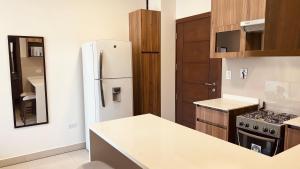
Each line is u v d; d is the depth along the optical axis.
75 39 3.63
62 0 3.47
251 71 3.12
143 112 4.00
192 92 4.15
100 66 3.28
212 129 2.99
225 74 3.46
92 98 3.41
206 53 3.82
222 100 3.33
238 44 2.82
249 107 2.98
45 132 3.50
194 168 1.21
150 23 3.96
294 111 2.72
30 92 3.31
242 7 2.72
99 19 3.82
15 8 3.12
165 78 4.32
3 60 3.09
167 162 1.28
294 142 2.21
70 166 3.23
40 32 3.33
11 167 3.18
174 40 4.37
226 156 1.36
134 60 4.07
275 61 2.84
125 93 3.58
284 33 1.76
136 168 1.94
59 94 3.57
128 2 4.10
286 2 1.72
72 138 3.76
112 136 1.72
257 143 2.53
